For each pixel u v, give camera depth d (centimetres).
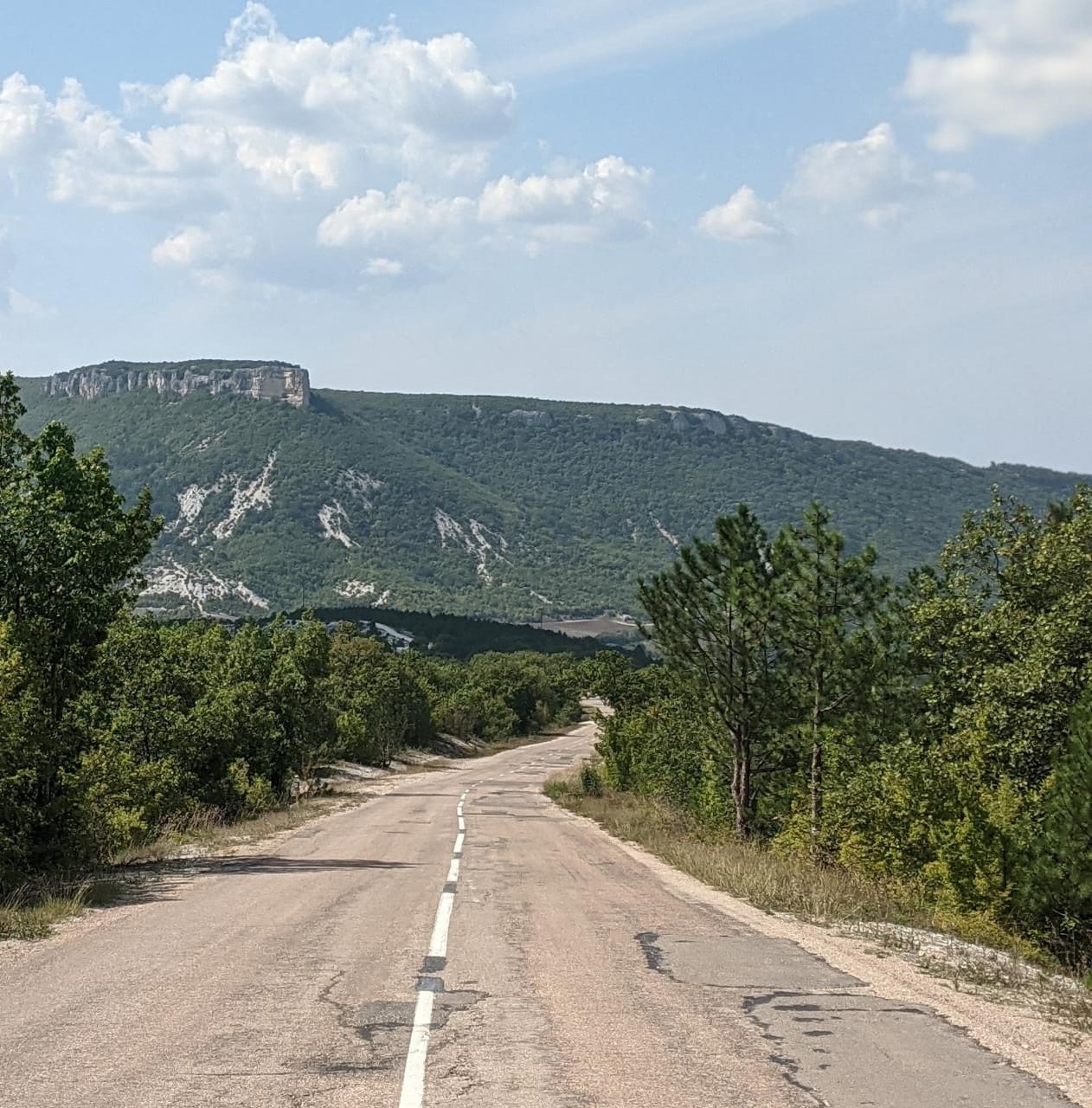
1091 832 1392
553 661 14900
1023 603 2195
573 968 906
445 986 823
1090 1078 622
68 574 1783
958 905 1473
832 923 1270
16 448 1895
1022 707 1923
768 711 2381
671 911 1294
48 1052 636
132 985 825
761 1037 689
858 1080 597
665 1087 576
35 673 1670
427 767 7462
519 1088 570
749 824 2489
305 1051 639
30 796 1711
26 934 1068
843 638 2181
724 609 2405
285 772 3819
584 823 3128
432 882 1569
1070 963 1378
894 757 1841
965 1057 654
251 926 1128
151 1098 549
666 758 3547
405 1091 562
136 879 1644
